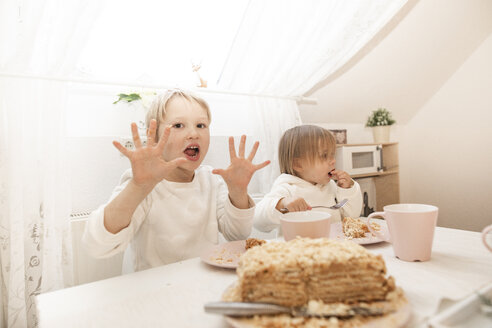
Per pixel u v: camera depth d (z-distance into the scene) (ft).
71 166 3.54
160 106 2.95
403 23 6.03
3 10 2.81
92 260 3.30
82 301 1.48
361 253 1.26
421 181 9.07
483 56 7.61
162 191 2.85
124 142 3.81
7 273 2.80
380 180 7.24
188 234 2.80
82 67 4.19
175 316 1.28
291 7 4.33
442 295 1.30
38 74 3.02
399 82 7.40
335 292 1.20
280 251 1.31
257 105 4.63
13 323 2.68
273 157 4.66
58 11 3.02
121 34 4.75
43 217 2.97
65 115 3.14
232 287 1.37
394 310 1.10
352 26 4.42
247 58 4.77
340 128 7.36
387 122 7.14
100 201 3.71
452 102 8.24
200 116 2.96
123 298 1.49
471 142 7.91
